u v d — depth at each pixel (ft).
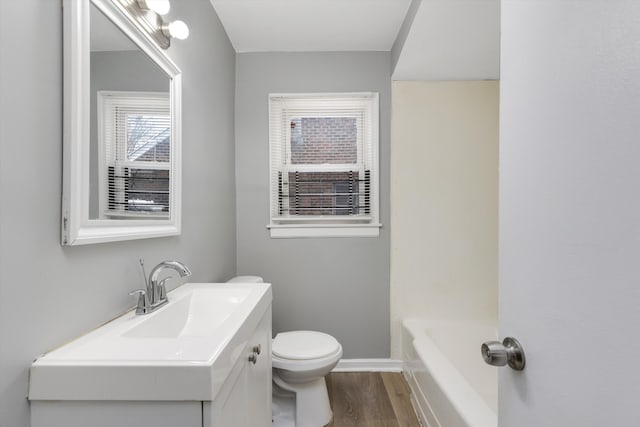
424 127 7.55
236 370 2.78
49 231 2.33
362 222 7.74
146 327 3.07
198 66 5.23
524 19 1.82
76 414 2.15
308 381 5.44
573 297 1.43
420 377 5.75
